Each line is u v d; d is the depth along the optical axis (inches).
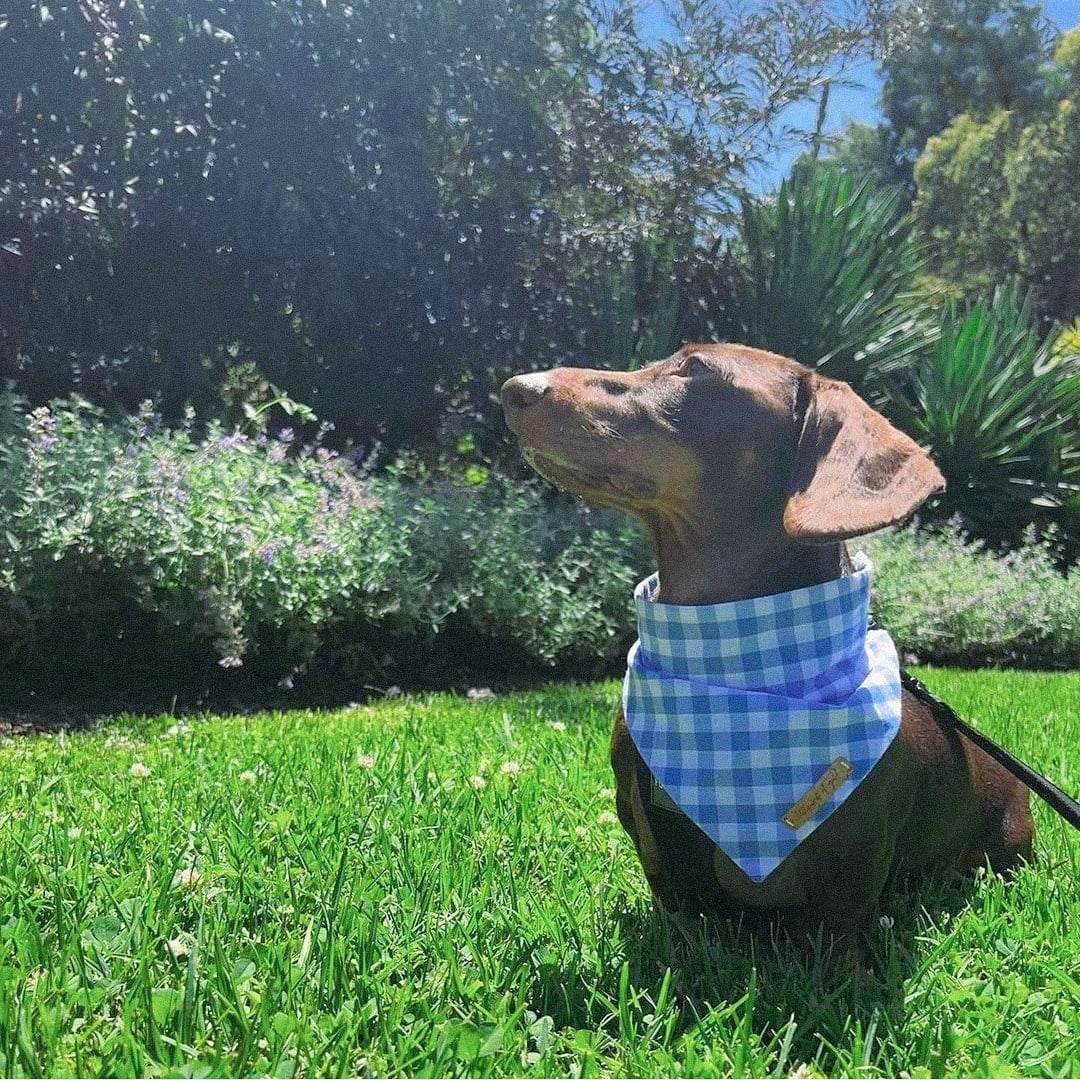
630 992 22.1
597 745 44.9
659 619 25.0
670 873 25.9
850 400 23.8
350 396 87.7
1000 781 31.1
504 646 74.1
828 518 22.3
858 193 119.0
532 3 89.6
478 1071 18.7
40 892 26.1
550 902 27.4
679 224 109.4
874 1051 21.0
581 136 99.3
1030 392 124.1
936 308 146.7
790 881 24.4
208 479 61.1
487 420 93.8
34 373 73.9
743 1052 19.4
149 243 77.7
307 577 61.5
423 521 71.3
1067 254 280.4
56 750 45.1
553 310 97.1
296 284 81.6
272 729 49.1
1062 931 26.7
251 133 76.4
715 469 24.6
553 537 77.7
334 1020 19.6
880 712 23.6
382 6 79.1
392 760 40.8
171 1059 18.5
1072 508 123.5
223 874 27.3
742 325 109.9
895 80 385.4
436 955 23.5
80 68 68.5
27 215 68.8
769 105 120.0
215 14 74.0
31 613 56.7
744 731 24.0
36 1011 19.3
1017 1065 20.1
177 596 58.2
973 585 97.6
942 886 29.5
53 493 56.7
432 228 88.0
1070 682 81.0
